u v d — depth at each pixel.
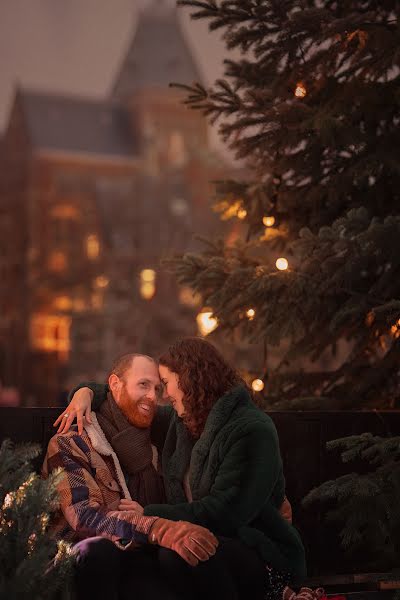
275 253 6.93
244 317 6.30
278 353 7.36
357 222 5.45
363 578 5.42
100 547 3.97
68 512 4.29
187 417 4.55
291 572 4.37
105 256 63.72
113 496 4.47
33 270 73.38
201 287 6.22
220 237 6.84
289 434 5.45
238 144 6.11
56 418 4.86
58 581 3.92
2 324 74.19
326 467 5.49
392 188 6.43
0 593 3.80
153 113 82.88
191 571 4.09
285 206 6.57
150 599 4.05
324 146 6.20
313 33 5.87
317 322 6.17
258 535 4.32
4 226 77.62
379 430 5.60
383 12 6.37
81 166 80.00
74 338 54.53
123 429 4.61
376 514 5.23
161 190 64.69
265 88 6.18
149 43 88.94
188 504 4.31
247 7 5.86
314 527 5.45
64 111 83.69
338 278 5.55
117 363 4.70
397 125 6.35
